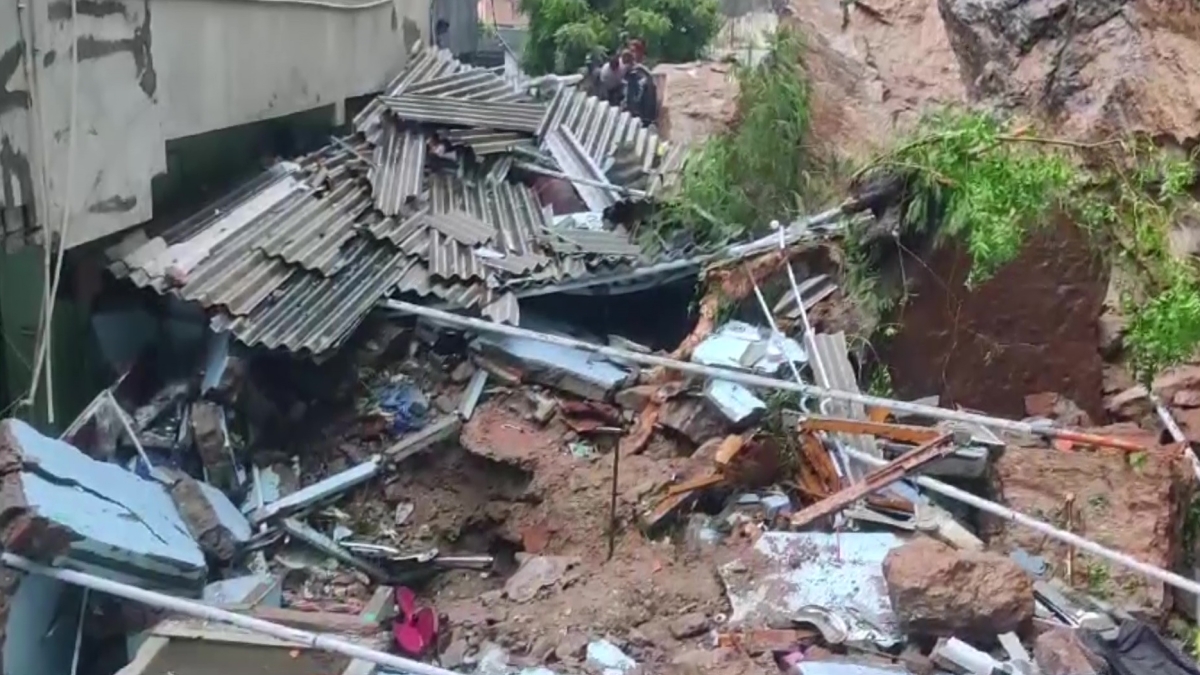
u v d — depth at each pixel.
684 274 10.65
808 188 11.32
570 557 8.02
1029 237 9.27
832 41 12.79
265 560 8.29
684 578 7.57
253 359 9.10
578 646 6.88
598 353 9.14
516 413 9.43
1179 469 8.46
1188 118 9.87
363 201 10.86
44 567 5.85
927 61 12.50
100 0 7.75
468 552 8.84
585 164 12.70
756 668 6.41
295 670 6.02
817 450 8.48
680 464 8.69
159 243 8.98
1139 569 6.83
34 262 7.68
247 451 8.95
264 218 9.86
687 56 21.80
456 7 21.06
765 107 11.39
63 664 6.36
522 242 10.92
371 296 9.59
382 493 9.06
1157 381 9.59
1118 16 10.63
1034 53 11.20
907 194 9.62
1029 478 8.31
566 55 21.11
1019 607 6.52
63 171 7.34
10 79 6.84
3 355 7.86
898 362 9.70
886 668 6.29
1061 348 9.52
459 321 9.48
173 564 6.39
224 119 9.91
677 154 13.26
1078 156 10.04
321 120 12.69
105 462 7.43
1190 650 7.23
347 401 9.51
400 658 6.00
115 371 8.92
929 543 6.88
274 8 10.82
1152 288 9.59
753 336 9.62
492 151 12.58
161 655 6.09
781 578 7.25
